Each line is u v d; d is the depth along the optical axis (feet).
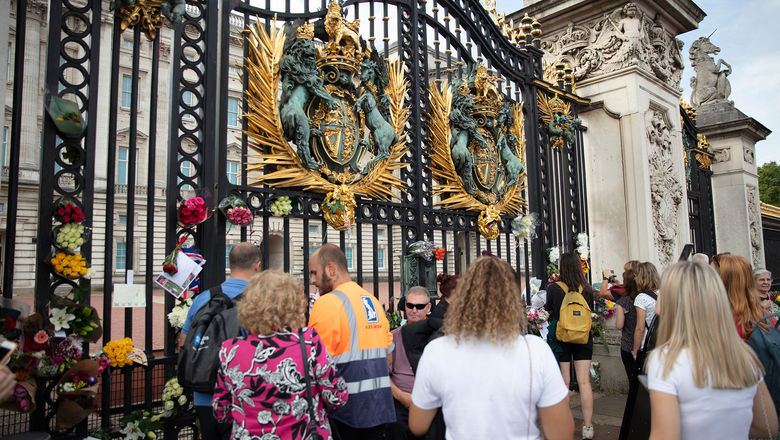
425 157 17.35
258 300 7.35
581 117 24.93
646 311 14.74
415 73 16.83
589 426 14.34
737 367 6.22
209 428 8.71
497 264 6.61
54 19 10.64
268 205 13.24
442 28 18.07
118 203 52.44
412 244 15.80
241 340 7.38
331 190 14.05
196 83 12.48
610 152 24.03
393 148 15.71
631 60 23.70
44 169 10.26
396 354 10.78
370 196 15.17
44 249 10.12
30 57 46.62
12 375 6.91
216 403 7.38
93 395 9.87
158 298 53.36
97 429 10.49
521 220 19.48
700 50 38.29
